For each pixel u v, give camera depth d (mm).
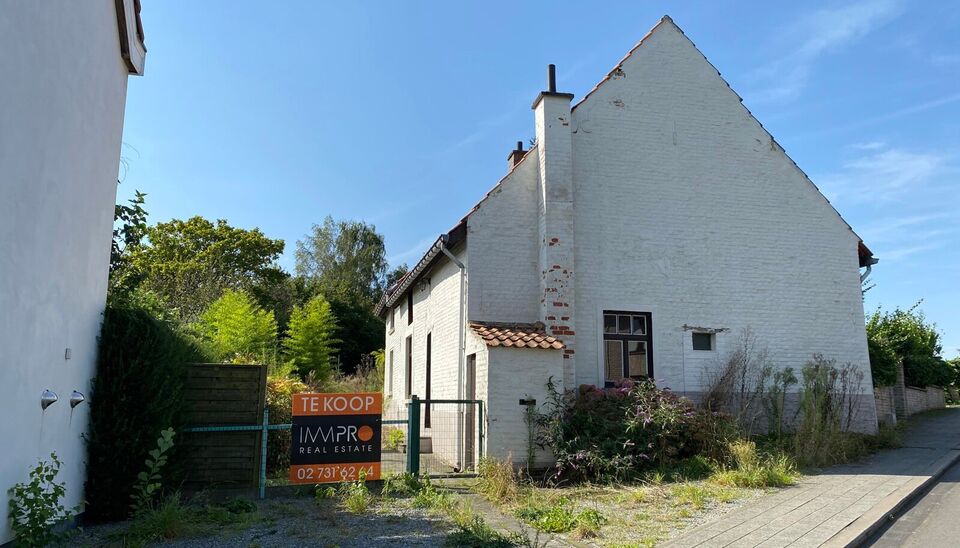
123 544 6555
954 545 6832
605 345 13320
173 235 41906
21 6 5570
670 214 14023
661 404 11453
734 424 11867
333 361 38188
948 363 29719
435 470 11930
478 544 6516
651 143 14172
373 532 7156
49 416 6457
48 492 6289
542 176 13062
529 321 12820
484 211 13000
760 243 14469
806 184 15047
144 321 8203
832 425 12672
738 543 6680
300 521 7707
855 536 6910
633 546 6500
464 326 12805
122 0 8008
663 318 13625
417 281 17266
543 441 11109
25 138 5730
